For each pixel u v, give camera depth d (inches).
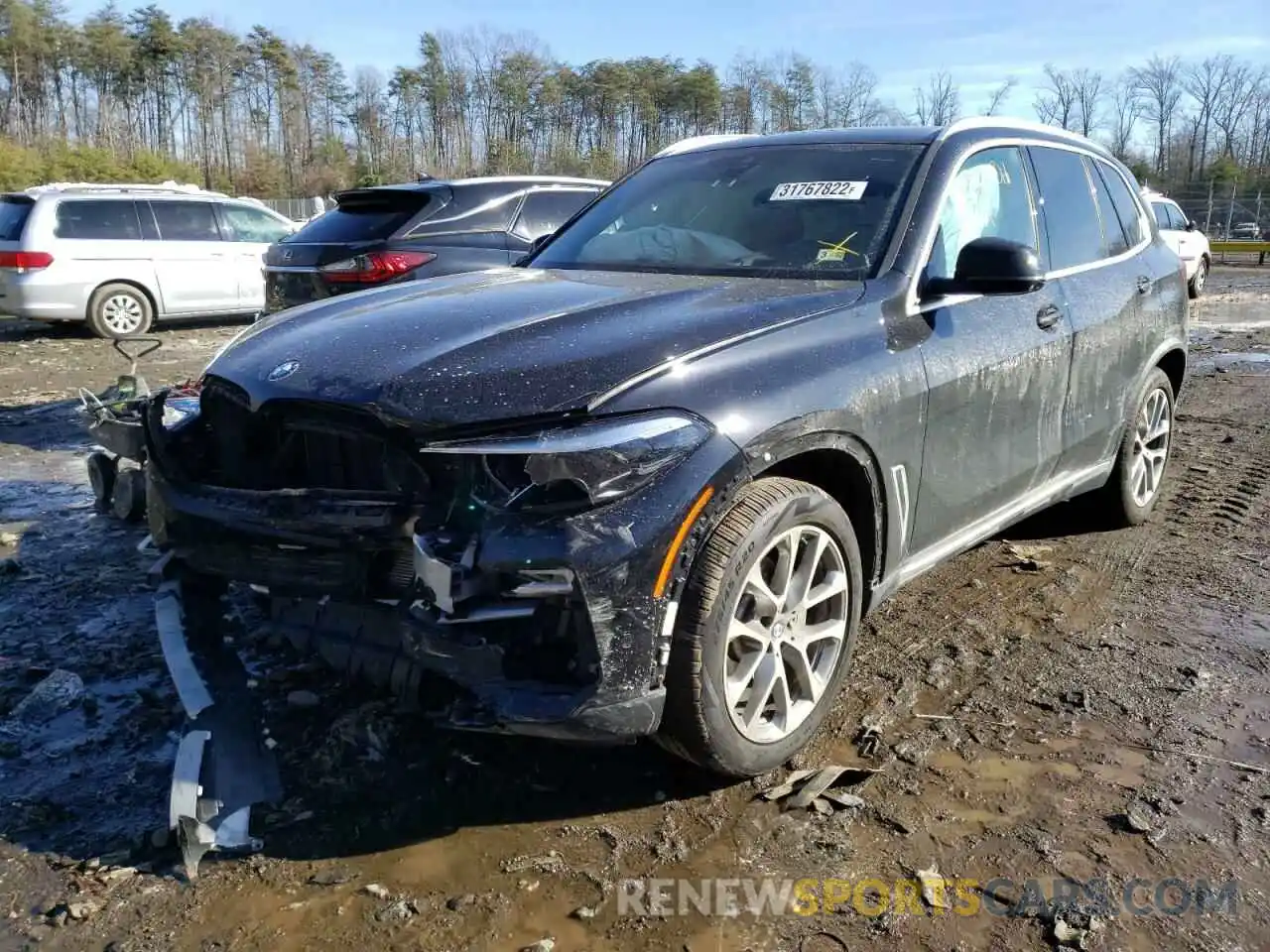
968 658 145.9
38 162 1686.8
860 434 117.0
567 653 99.6
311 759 117.3
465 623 98.0
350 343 114.3
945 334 132.1
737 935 92.0
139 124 2770.7
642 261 148.9
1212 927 92.4
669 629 100.1
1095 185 182.1
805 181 150.1
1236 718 129.2
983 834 106.1
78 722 129.6
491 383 101.2
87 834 106.2
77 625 159.2
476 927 92.7
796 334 115.8
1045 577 176.9
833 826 107.3
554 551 94.5
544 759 118.6
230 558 114.9
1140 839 105.0
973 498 142.3
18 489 237.8
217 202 535.2
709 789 113.3
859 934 92.0
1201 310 653.3
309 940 91.0
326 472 113.4
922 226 136.4
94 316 498.3
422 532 100.2
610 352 104.6
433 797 111.1
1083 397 166.7
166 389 144.9
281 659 140.4
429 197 275.1
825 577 119.3
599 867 100.8
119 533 204.8
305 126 2869.1
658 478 98.7
